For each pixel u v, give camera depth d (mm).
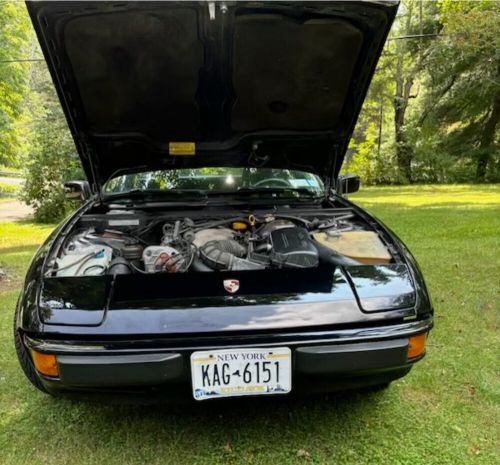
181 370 1412
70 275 1694
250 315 1445
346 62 2143
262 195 2723
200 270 1844
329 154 2680
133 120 2371
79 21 1824
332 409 1920
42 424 1872
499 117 17359
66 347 1389
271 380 1445
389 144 19297
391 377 1574
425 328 1527
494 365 2240
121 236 2189
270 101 2330
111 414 1928
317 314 1462
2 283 4016
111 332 1396
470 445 1687
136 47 1988
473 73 15523
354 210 2395
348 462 1619
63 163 9523
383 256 1779
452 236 5367
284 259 1781
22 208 12961
